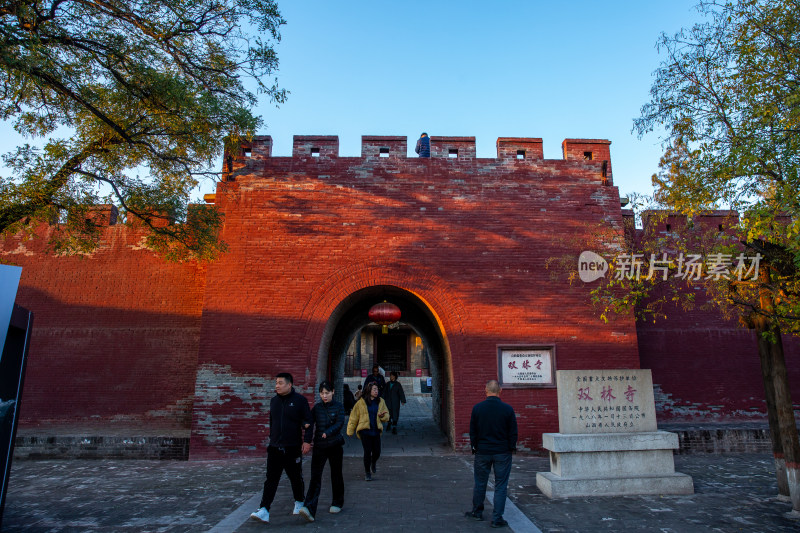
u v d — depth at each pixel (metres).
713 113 6.92
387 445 11.81
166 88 7.60
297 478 6.02
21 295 12.09
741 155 6.05
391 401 13.86
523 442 10.18
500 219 11.20
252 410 10.16
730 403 11.95
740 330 12.33
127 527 5.73
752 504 6.71
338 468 6.31
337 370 14.87
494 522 5.68
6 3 6.47
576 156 11.67
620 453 7.42
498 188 11.38
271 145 11.48
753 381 12.08
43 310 12.03
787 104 5.95
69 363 11.74
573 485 7.11
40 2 6.75
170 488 7.63
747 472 8.68
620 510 6.45
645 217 7.64
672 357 12.12
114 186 8.53
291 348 10.46
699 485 7.77
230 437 10.04
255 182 11.22
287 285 10.74
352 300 12.06
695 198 6.63
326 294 10.74
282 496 7.09
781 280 6.51
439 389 14.55
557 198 11.38
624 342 10.69
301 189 11.20
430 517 6.06
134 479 8.27
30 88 6.80
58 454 10.08
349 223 11.08
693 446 10.38
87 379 11.65
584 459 7.34
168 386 11.59
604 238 10.61
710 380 12.05
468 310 10.73
